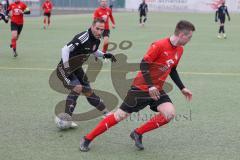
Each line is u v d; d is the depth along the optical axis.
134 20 78.69
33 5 90.81
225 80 23.61
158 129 14.71
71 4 129.62
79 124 15.13
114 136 13.95
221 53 35.28
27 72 24.83
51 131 14.35
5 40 41.47
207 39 47.22
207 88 21.45
